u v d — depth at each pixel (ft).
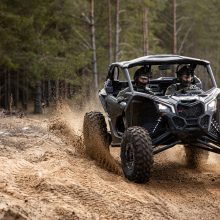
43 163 35.91
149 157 32.32
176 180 35.63
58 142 46.21
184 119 32.96
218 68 178.60
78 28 151.53
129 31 172.45
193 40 226.38
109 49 147.64
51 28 133.18
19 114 79.25
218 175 37.45
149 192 31.48
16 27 107.65
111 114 39.14
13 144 42.70
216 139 34.71
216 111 35.37
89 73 160.76
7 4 110.63
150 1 160.45
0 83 150.51
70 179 31.37
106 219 25.35
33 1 113.29
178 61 37.81
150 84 40.19
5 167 33.17
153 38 186.50
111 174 35.42
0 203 24.75
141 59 37.73
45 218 24.27
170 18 215.31
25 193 28.17
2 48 108.47
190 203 29.78
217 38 219.82
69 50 140.87
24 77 124.16
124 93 37.24
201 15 213.05
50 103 86.84
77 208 26.40
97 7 152.87
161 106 33.55
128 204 28.02
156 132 34.81
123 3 157.58
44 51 117.39
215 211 28.37
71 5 137.18
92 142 39.75
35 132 50.93
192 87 36.88
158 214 26.96
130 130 33.45
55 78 118.32
